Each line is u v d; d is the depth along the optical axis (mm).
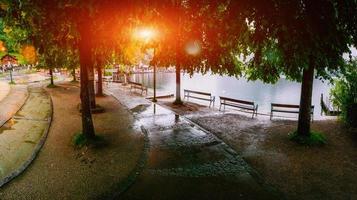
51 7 7992
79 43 10758
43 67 28500
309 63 10711
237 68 19734
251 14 9266
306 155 10078
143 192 7469
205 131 13312
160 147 11000
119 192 7438
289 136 12250
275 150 10633
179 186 7793
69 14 8453
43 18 8430
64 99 22578
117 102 21531
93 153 10281
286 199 7109
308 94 11430
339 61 10602
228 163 9391
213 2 9773
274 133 12914
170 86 49094
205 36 17094
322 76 12289
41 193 7387
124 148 10844
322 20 8844
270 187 7715
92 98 17750
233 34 10273
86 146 10875
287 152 10406
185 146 11125
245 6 9055
